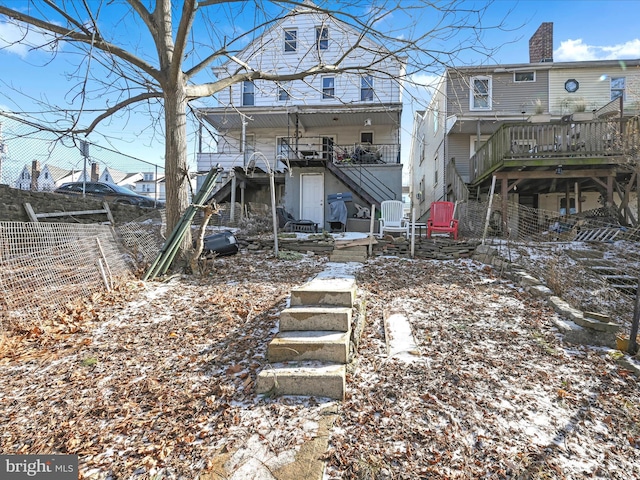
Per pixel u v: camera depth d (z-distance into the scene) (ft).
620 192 31.76
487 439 7.29
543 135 30.12
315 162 39.93
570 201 44.45
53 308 14.01
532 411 8.20
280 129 52.11
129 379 9.65
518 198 45.01
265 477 6.32
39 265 15.61
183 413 8.19
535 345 11.47
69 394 9.01
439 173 52.70
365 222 39.01
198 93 21.66
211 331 12.46
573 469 6.56
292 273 20.31
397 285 17.90
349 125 50.78
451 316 13.75
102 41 18.78
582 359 10.64
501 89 44.73
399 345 11.32
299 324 11.06
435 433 7.43
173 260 19.72
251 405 8.39
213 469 6.54
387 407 8.27
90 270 16.66
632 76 43.19
